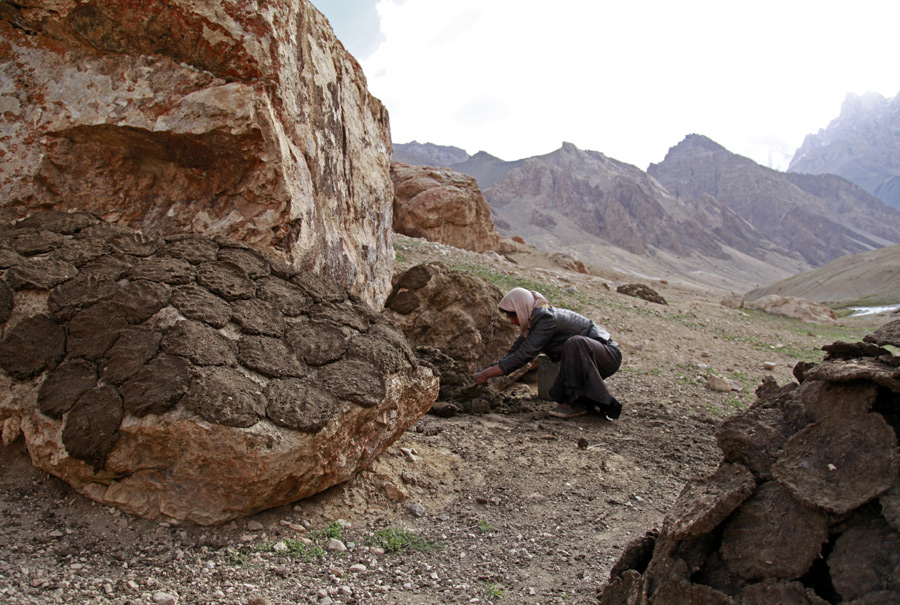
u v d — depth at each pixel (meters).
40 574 2.53
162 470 3.03
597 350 5.91
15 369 3.12
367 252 6.64
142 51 4.31
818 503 2.14
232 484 3.01
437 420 5.57
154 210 4.52
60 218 3.99
